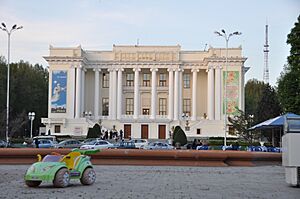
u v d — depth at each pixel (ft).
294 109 145.89
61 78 291.38
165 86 313.73
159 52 306.14
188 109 314.35
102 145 170.81
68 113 289.12
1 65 290.15
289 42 145.28
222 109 290.35
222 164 93.86
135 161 94.17
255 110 231.09
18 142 196.24
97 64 307.99
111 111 303.48
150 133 294.46
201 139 255.91
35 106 317.01
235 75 289.94
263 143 187.93
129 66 306.14
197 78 311.68
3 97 273.13
